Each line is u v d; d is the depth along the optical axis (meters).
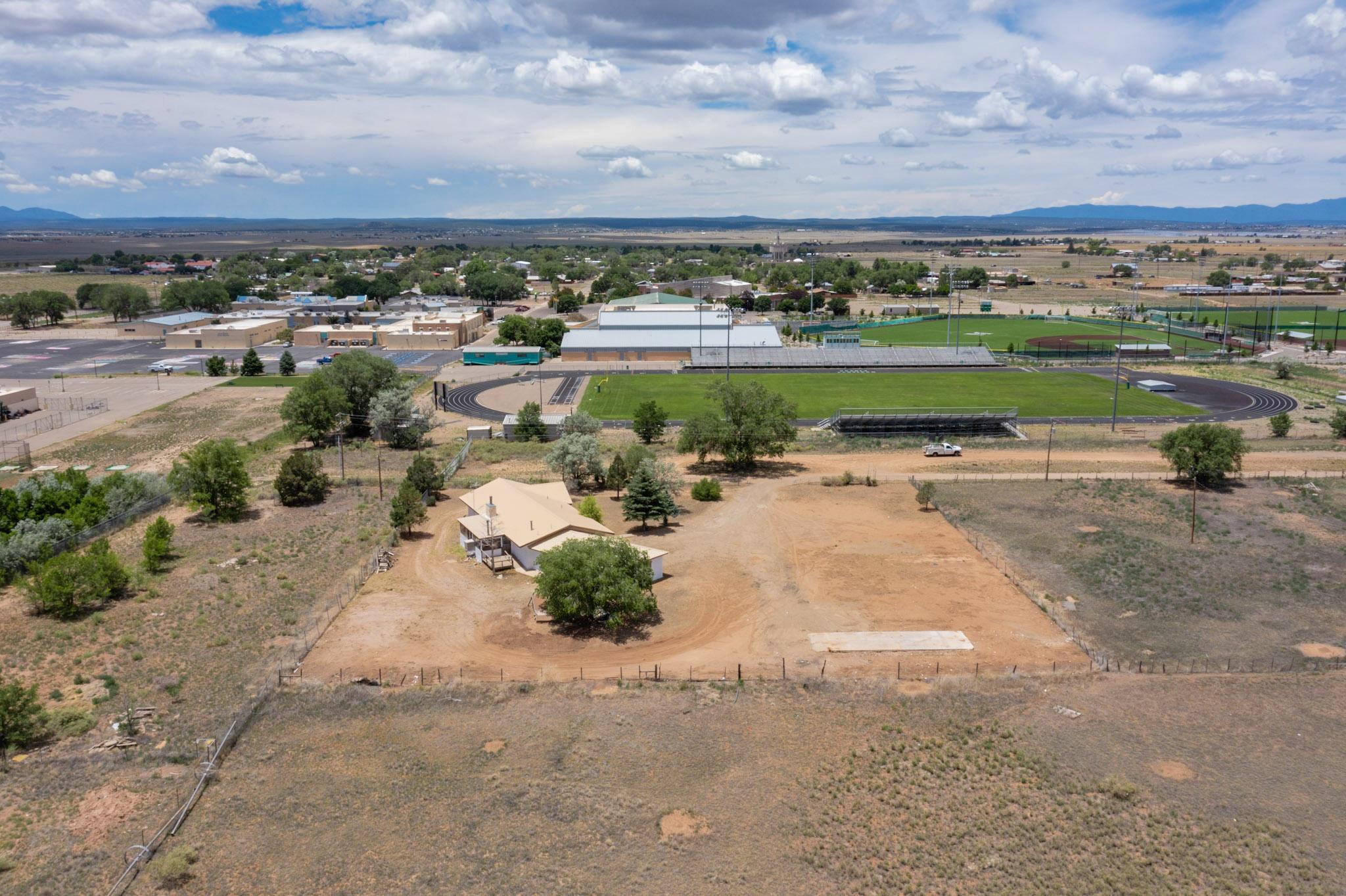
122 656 63.47
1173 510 97.25
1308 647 65.38
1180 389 180.38
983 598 74.38
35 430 145.62
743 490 108.19
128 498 98.25
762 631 68.44
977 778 49.47
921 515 97.25
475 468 120.81
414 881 41.88
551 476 115.25
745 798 48.03
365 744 53.09
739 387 119.88
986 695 58.22
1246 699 57.88
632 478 101.94
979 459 123.69
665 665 62.84
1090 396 173.12
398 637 67.31
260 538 89.94
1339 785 49.00
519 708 57.00
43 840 44.09
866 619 70.38
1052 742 53.03
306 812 46.81
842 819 46.25
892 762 51.03
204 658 63.28
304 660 63.22
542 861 43.25
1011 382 189.62
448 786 49.00
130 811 46.62
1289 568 80.38
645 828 45.69
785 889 41.47
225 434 143.88
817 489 108.06
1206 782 49.25
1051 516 95.81
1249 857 43.19
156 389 184.75
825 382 191.38
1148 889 41.09
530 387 187.50
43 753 51.28
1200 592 75.44
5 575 77.94
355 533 91.94
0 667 61.31
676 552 85.88
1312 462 118.62
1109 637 67.12
